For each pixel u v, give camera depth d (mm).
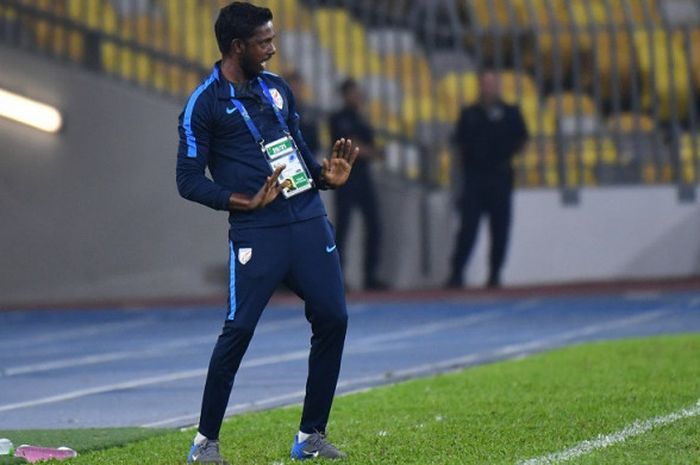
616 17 77625
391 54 75812
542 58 75812
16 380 42094
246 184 25328
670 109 74062
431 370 41656
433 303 66500
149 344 52312
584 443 26422
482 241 73625
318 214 25672
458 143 71750
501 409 31656
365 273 72375
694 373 36875
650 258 74688
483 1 75750
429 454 25812
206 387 25375
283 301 69125
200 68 72188
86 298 72312
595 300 65500
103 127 72062
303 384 39312
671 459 24266
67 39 71750
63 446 28438
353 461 25281
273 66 73312
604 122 75812
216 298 71250
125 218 72375
